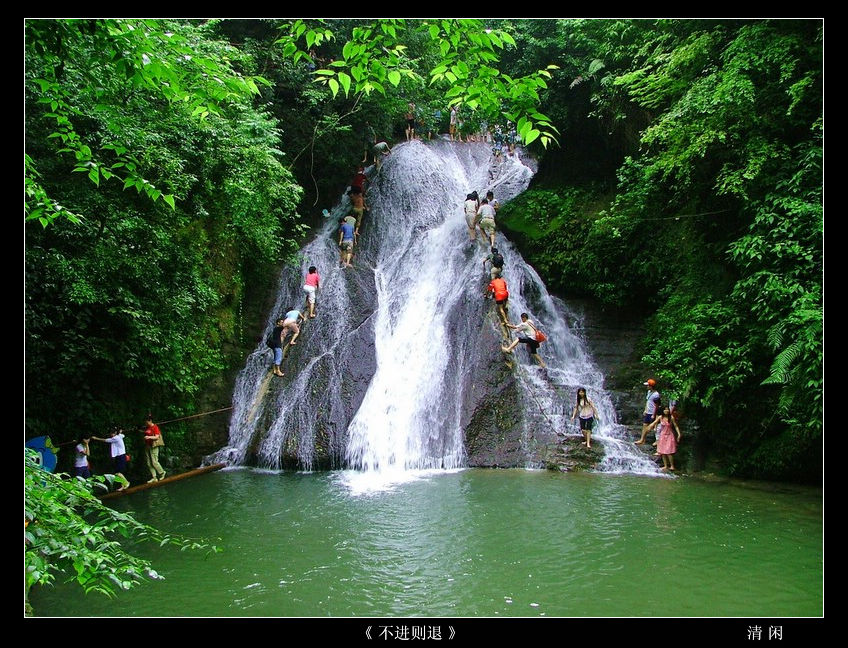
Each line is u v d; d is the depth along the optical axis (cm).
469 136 2461
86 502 485
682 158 1264
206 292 1322
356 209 1919
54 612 643
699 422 1266
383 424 1377
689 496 1043
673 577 714
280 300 1686
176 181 1201
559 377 1487
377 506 1016
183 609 650
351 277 1739
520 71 1784
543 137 504
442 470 1283
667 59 1315
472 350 1463
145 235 1167
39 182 1001
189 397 1359
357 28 523
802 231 1100
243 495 1105
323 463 1334
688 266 1409
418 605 654
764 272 1114
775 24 1163
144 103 1088
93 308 1107
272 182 1479
